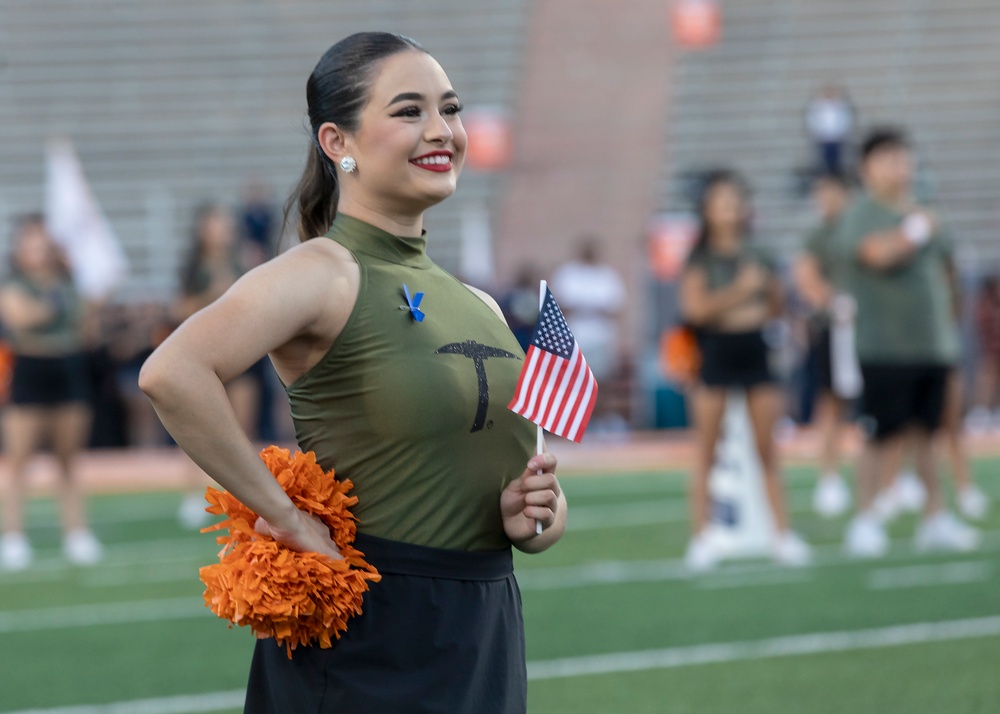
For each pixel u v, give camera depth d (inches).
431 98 270.7
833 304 965.8
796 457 1432.1
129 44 2220.7
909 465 1182.9
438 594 264.2
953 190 2079.2
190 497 1091.3
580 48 2263.8
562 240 1978.3
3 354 924.0
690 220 1903.3
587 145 2110.0
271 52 2231.8
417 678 259.4
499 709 269.4
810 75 2223.2
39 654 629.0
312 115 280.1
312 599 253.4
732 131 2130.9
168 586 810.8
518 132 2130.9
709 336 817.5
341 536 261.4
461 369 267.9
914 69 2228.1
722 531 875.4
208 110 2143.2
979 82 2214.6
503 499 274.4
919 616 668.1
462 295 282.2
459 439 266.7
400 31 2281.0
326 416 266.8
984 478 1267.2
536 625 669.3
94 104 2134.6
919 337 831.7
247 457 251.6
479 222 1753.2
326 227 293.0
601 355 1601.9
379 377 261.4
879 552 869.2
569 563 859.4
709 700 519.8
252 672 275.3
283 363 269.4
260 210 1541.6
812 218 1966.0
